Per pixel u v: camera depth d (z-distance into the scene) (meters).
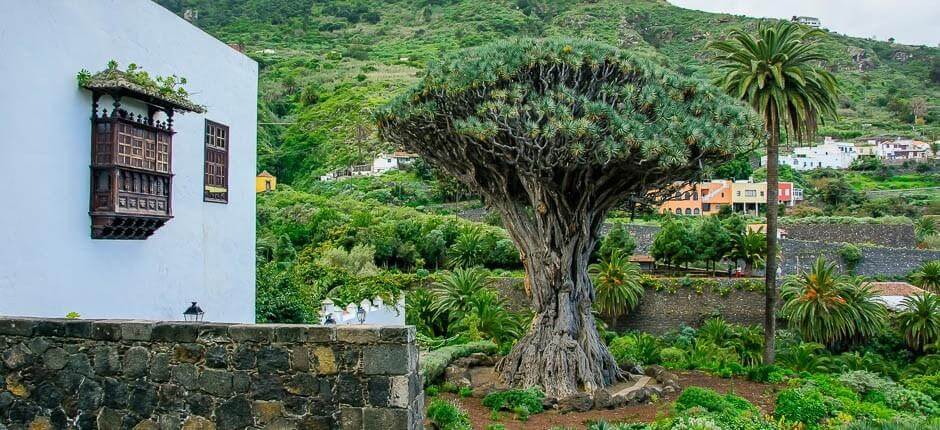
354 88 89.75
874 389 17.88
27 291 9.73
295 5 140.75
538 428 13.34
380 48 119.12
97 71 11.02
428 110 15.69
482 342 22.14
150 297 12.44
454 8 141.38
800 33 24.48
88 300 10.87
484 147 15.71
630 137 14.17
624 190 16.73
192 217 13.84
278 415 6.27
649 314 38.00
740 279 37.72
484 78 15.08
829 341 32.91
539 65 15.45
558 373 16.06
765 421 13.31
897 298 37.66
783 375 19.48
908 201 69.88
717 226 44.84
